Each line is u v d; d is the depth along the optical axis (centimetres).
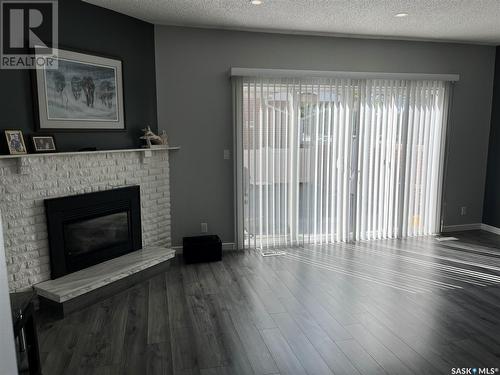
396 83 462
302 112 439
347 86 448
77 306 292
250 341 249
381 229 489
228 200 443
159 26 400
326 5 338
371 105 459
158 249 387
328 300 310
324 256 421
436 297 315
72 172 319
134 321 277
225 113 427
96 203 336
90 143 342
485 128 518
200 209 438
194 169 430
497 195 511
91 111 340
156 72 407
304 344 245
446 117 488
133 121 385
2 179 268
